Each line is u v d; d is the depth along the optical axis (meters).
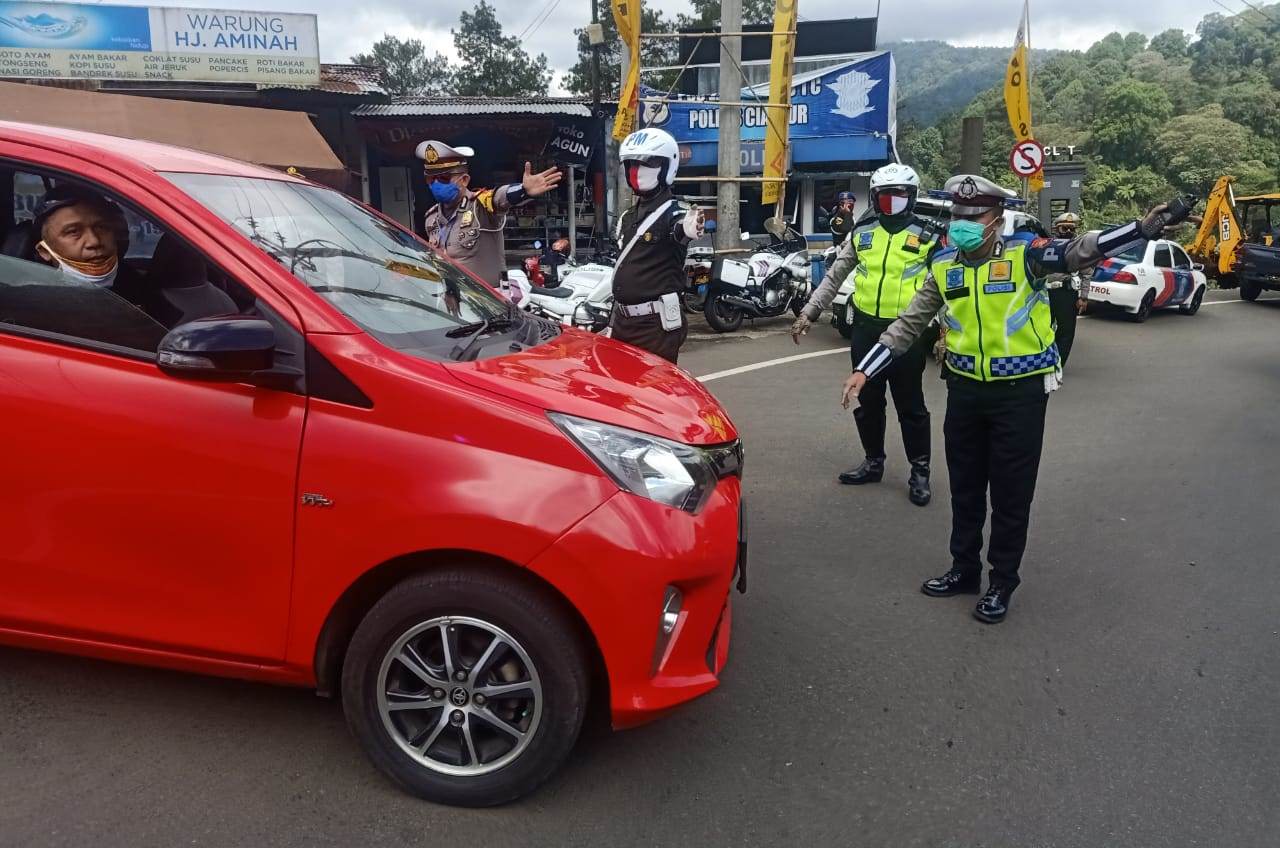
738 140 13.87
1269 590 4.27
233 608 2.57
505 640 2.47
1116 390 9.23
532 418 2.45
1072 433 7.31
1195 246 24.59
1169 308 17.20
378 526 2.41
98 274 2.72
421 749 2.59
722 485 2.80
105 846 2.37
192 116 11.95
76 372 2.55
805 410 7.90
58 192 2.71
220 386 2.49
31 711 2.96
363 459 2.42
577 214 18.03
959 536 4.17
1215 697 3.33
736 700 3.27
